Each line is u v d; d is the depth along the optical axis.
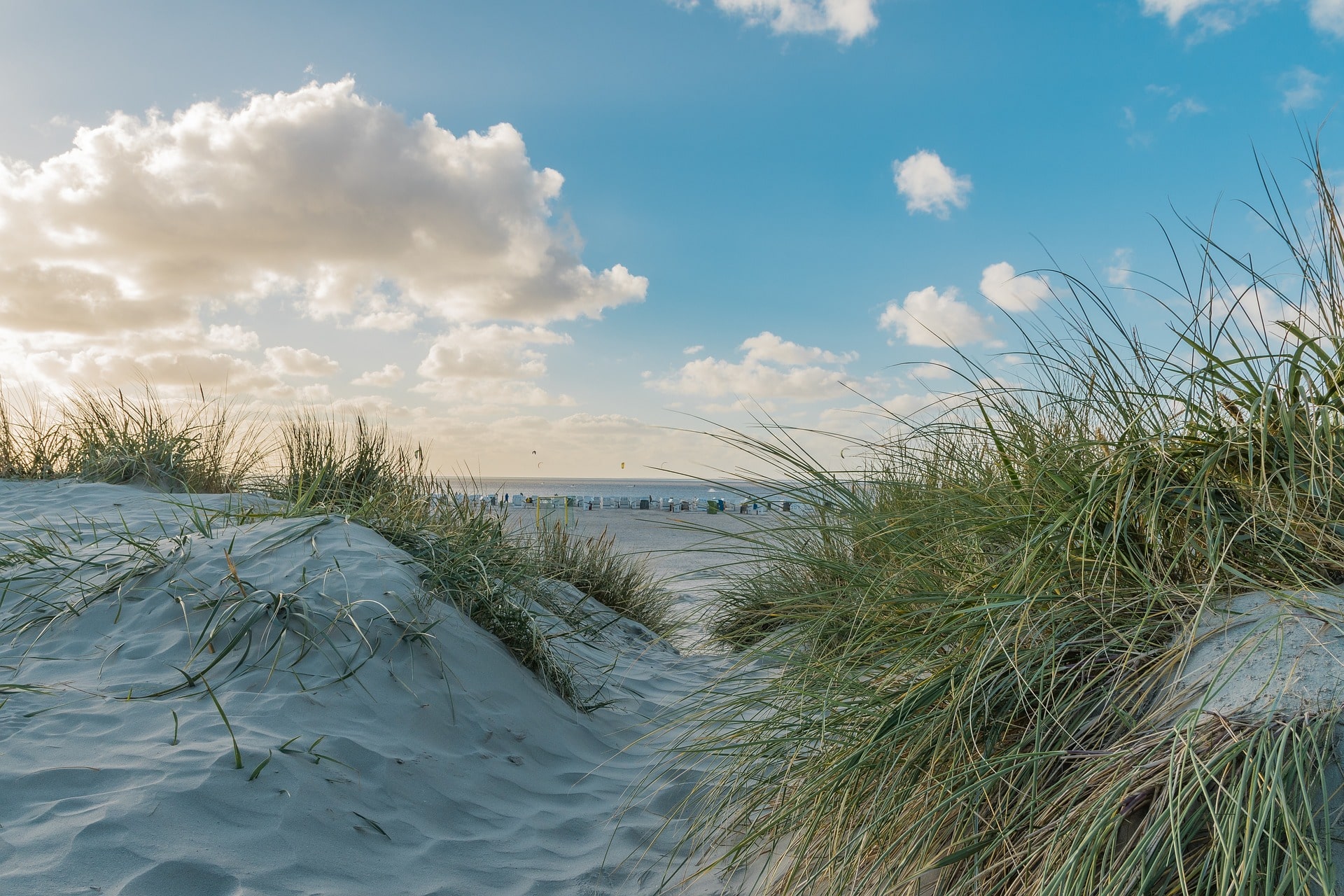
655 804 3.37
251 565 4.48
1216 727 1.65
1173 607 2.03
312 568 4.50
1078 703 1.98
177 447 8.95
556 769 3.78
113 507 6.96
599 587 7.47
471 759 3.56
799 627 2.92
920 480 3.14
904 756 2.14
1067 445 2.38
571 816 3.26
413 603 4.45
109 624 4.02
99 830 2.31
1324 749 1.51
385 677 3.85
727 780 2.71
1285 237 2.18
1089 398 2.56
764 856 2.60
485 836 2.98
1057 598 2.18
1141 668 1.96
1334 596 1.83
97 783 2.59
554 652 5.12
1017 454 2.66
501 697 4.16
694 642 6.37
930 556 2.59
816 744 2.52
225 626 3.90
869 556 3.00
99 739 2.94
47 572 4.60
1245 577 1.95
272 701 3.42
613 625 6.69
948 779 1.95
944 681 2.12
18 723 3.00
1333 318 2.11
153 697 3.37
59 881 2.08
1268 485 2.03
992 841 1.91
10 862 2.12
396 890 2.45
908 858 1.99
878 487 3.10
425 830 2.91
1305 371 2.06
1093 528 2.19
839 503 3.05
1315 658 1.70
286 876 2.36
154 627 3.96
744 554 3.18
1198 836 1.59
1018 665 2.07
